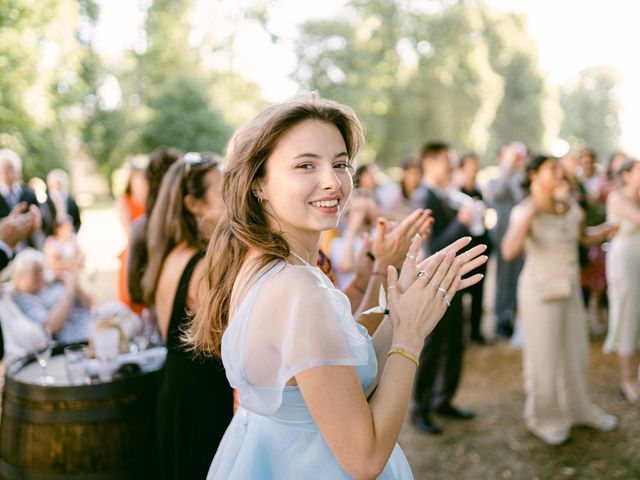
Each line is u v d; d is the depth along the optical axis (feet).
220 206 6.51
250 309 3.59
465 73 90.89
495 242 18.24
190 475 6.39
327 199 3.68
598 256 16.90
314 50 95.40
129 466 6.98
